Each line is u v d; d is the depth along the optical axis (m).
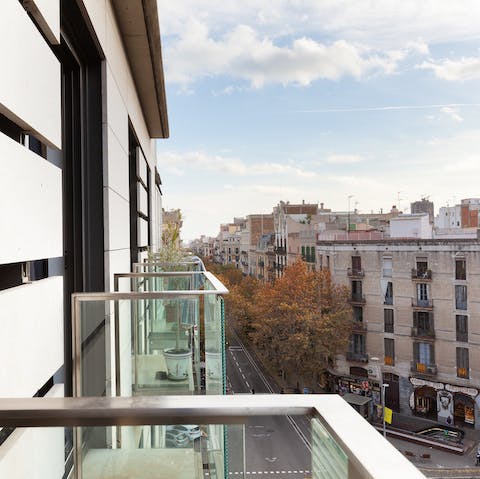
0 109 1.28
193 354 2.58
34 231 1.49
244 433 0.72
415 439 17.05
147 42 4.82
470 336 18.58
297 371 21.78
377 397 20.97
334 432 0.58
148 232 10.07
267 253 43.97
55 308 1.79
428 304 20.17
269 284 23.58
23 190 1.39
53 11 1.75
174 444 0.82
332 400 0.69
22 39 1.41
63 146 3.29
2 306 1.25
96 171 3.43
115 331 2.50
